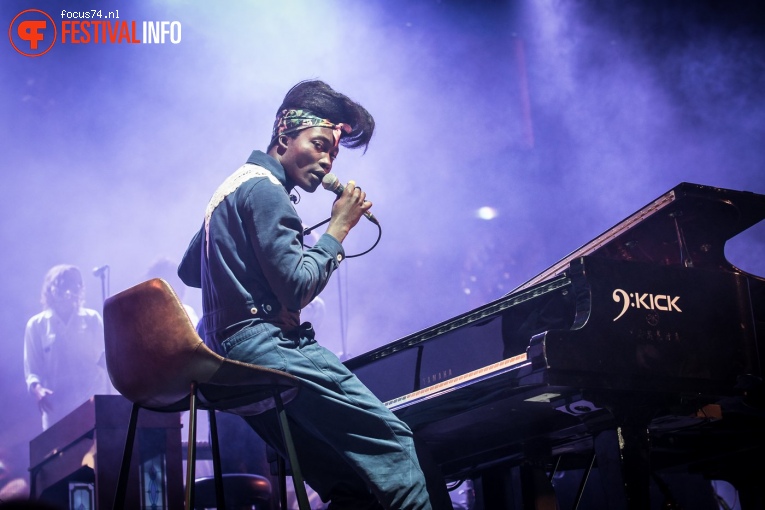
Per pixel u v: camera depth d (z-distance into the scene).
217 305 2.95
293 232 2.88
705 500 5.11
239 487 4.66
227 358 2.87
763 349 3.31
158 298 2.67
